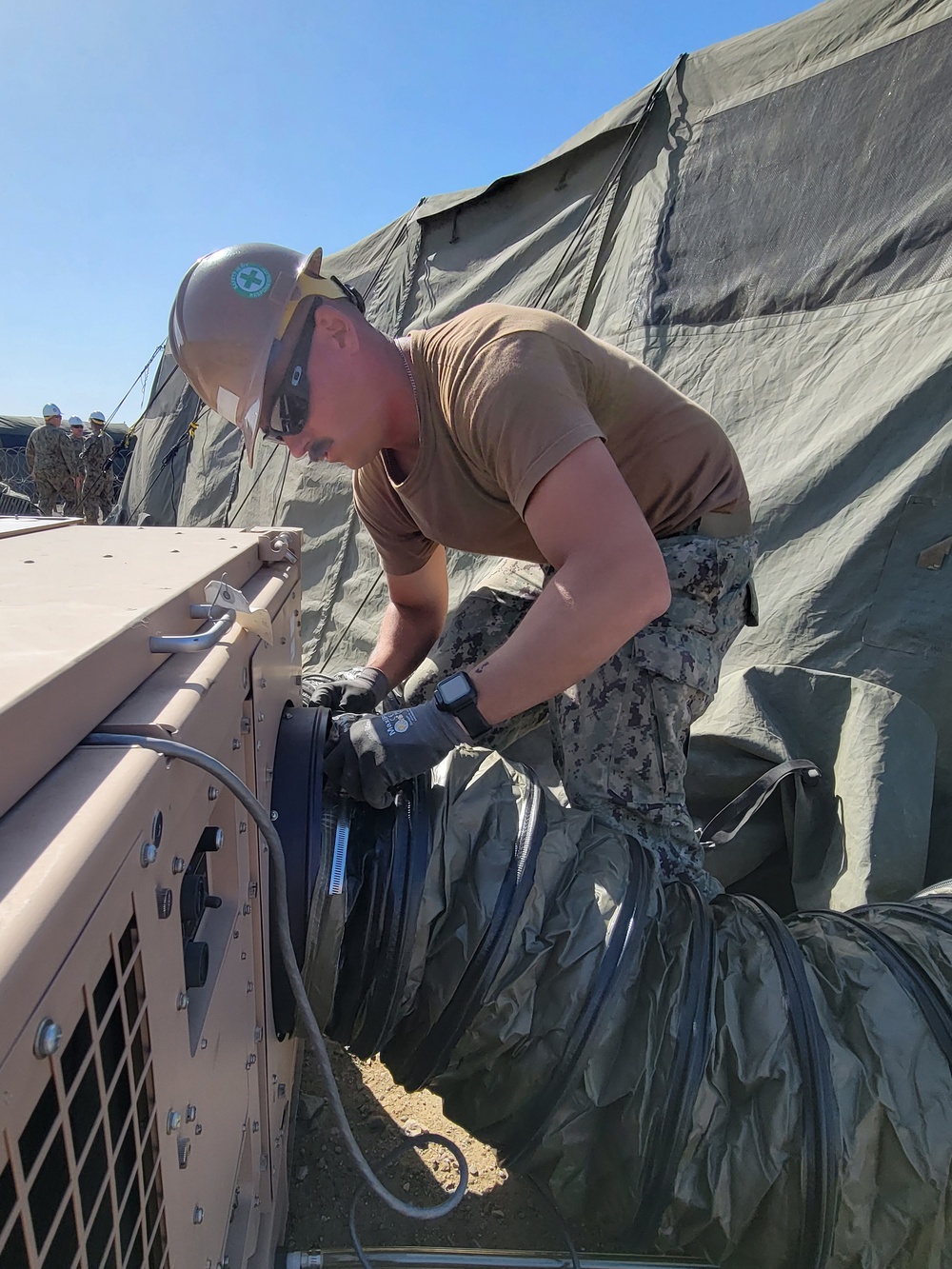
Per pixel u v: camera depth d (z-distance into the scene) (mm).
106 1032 552
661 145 3672
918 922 1585
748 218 3293
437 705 1302
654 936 1401
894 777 2271
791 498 2838
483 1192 1606
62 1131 487
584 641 1247
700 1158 1282
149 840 619
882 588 2580
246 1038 1062
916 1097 1275
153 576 1021
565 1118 1313
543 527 1302
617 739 1667
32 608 815
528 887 1338
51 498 10242
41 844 505
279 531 1661
